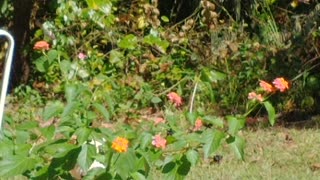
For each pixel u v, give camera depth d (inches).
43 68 83.6
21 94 182.7
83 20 175.9
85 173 70.5
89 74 159.3
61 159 68.7
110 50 177.8
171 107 110.1
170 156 70.6
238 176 118.3
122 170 67.6
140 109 147.6
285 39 182.4
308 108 174.1
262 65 176.7
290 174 120.5
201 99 163.6
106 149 69.9
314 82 174.2
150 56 174.4
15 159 68.9
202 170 120.3
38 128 74.2
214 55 177.6
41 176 68.9
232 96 173.0
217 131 70.9
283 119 169.9
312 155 132.3
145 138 70.4
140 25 180.1
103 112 74.9
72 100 74.4
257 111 168.6
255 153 133.6
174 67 173.3
